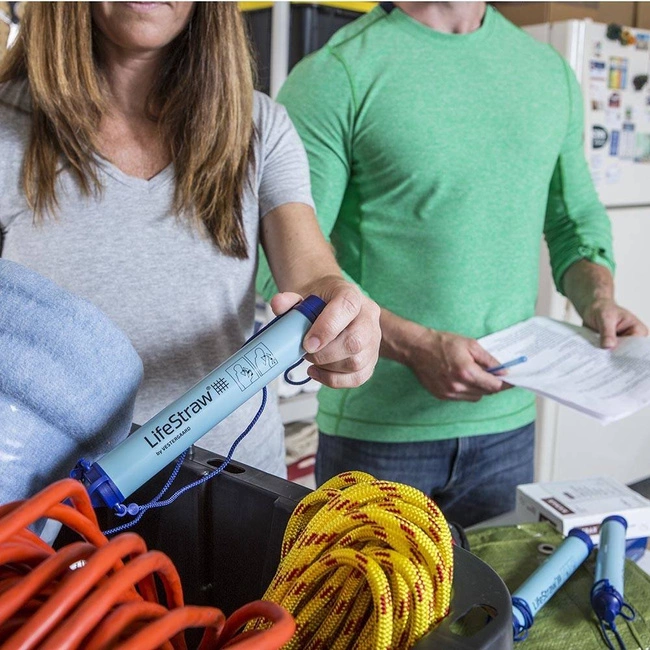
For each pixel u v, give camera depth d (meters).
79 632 0.27
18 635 0.27
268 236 0.91
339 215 1.35
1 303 0.44
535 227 1.35
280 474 0.99
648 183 2.49
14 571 0.33
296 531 0.45
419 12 1.29
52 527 0.48
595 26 2.21
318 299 0.55
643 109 2.40
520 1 2.34
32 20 0.79
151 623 0.29
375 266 1.30
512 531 0.89
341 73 1.22
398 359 1.22
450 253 1.27
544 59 1.37
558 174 1.44
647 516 0.94
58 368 0.44
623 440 2.52
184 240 0.87
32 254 0.84
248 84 0.88
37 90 0.80
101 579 0.31
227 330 0.91
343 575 0.40
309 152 1.24
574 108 1.41
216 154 0.85
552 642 0.71
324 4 1.72
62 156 0.84
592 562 0.83
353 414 1.33
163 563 0.33
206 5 0.82
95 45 0.84
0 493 0.44
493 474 1.37
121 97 0.86
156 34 0.78
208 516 0.52
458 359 1.14
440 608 0.37
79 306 0.45
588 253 1.38
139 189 0.86
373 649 0.36
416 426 1.31
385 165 1.25
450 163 1.24
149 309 0.86
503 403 1.35
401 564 0.37
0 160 0.83
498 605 0.37
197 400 0.48
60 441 0.46
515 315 1.35
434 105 1.24
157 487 0.54
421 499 0.41
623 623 0.73
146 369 0.86
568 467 2.40
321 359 0.59
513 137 1.28
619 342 1.24
